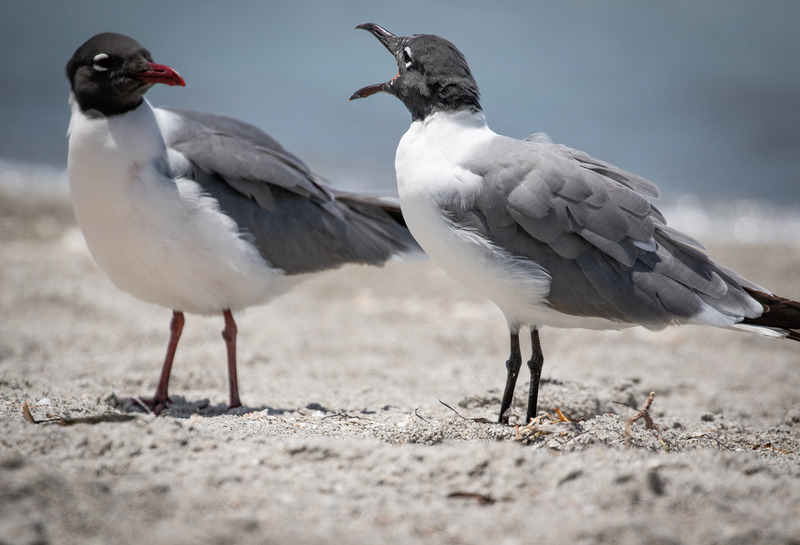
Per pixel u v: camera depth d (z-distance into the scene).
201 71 43.62
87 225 10.77
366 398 12.33
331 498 6.80
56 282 18.50
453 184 9.49
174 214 10.62
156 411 11.27
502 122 38.69
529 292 9.55
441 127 9.80
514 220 9.40
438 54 9.90
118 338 15.54
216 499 6.62
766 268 22.62
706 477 7.17
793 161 35.94
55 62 43.12
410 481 7.23
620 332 17.44
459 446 7.87
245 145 11.48
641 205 9.45
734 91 44.19
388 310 18.92
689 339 17.39
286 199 11.63
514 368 10.17
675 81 45.31
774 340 17.55
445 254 9.73
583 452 8.05
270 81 43.00
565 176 9.37
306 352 15.48
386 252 12.34
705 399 12.93
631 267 9.42
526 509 6.68
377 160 34.22
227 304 11.46
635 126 39.53
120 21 49.03
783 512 6.64
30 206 25.19
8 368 13.06
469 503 6.82
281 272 11.59
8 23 47.28
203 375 13.25
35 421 8.95
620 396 12.06
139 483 6.70
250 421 9.75
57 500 6.32
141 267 10.87
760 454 9.10
